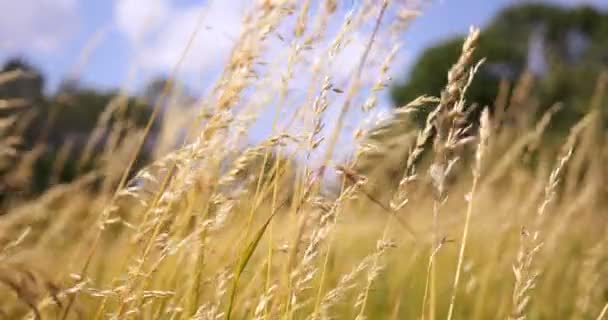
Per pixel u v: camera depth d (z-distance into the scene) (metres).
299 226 1.76
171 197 1.71
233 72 1.76
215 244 1.96
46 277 1.51
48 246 2.87
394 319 2.40
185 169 1.72
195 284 1.84
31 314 1.72
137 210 2.05
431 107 1.74
